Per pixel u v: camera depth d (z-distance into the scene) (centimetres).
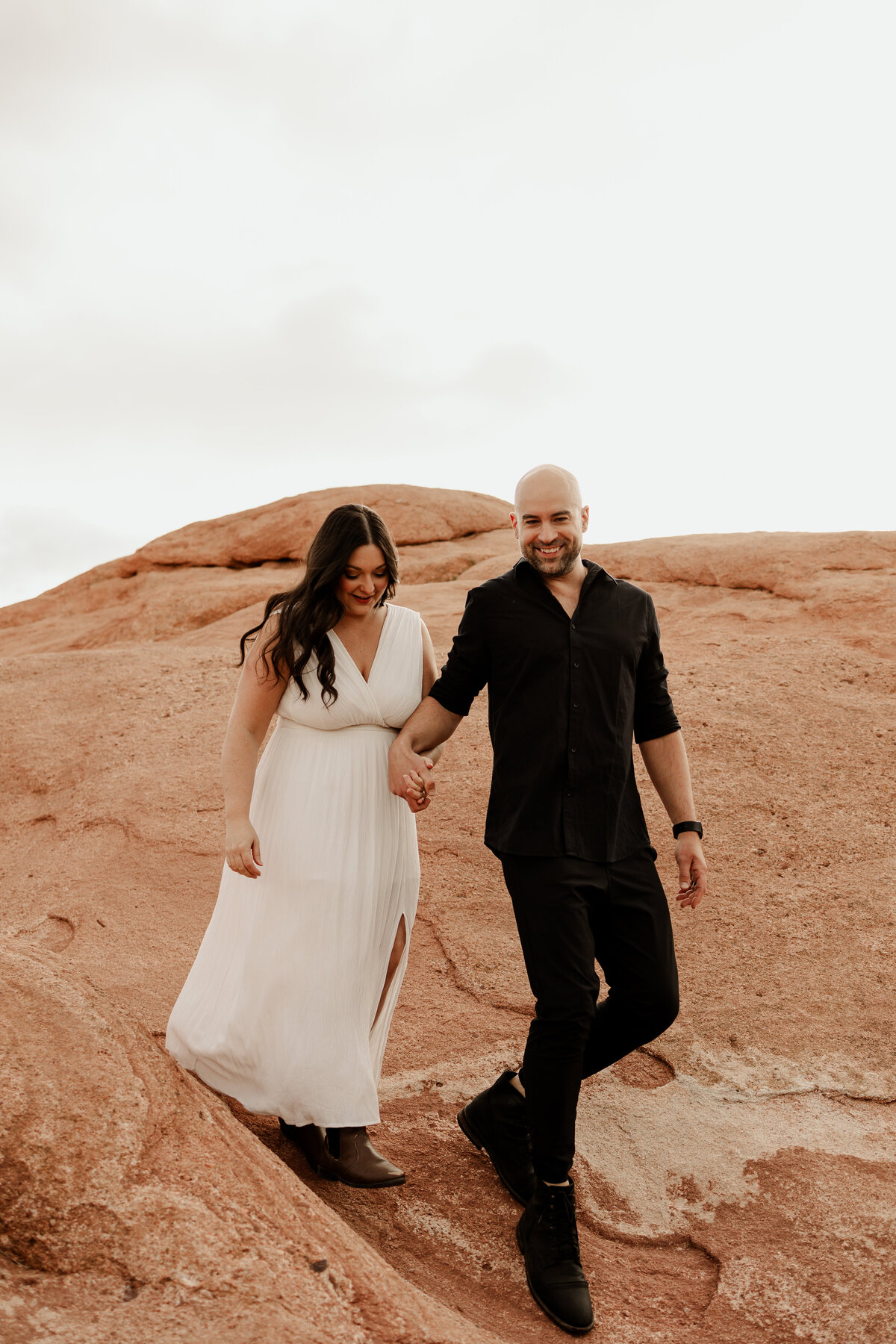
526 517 270
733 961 402
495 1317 236
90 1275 184
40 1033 236
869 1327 233
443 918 445
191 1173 211
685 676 677
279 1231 203
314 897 275
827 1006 372
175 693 770
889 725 596
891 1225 266
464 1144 303
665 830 495
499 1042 356
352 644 288
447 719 284
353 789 282
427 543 1695
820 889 448
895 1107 321
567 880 256
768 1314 239
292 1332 176
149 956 427
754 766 549
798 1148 301
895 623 812
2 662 901
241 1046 275
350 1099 269
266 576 1653
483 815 523
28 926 477
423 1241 262
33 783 666
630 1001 268
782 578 991
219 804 574
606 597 277
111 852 543
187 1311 178
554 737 262
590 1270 255
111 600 1838
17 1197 192
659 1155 300
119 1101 220
